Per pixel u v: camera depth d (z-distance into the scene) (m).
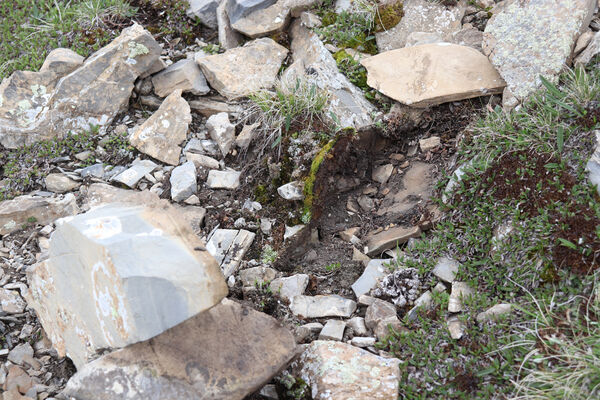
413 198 2.05
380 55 2.18
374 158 2.14
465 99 2.10
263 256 2.02
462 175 1.97
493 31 2.09
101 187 2.13
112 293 1.71
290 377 1.81
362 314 1.92
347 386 1.77
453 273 1.90
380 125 2.10
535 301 1.80
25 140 2.21
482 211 1.93
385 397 1.76
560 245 1.82
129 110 2.27
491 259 1.88
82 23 2.40
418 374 1.80
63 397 1.83
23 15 2.50
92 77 2.22
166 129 2.18
